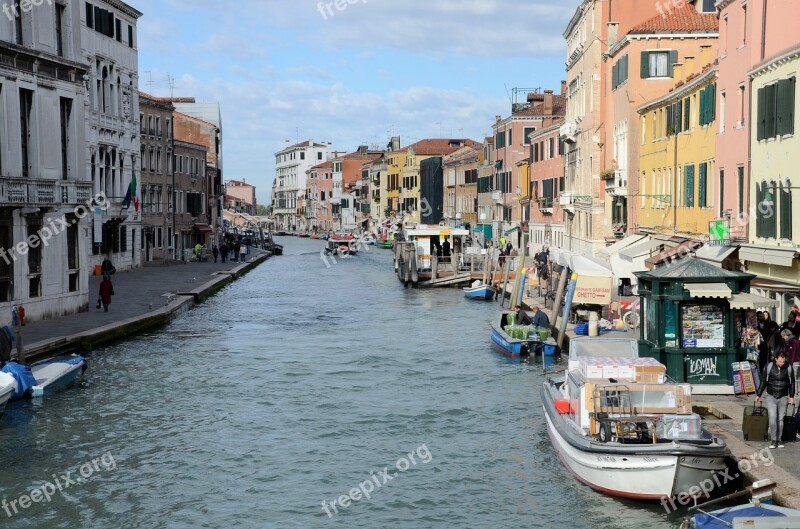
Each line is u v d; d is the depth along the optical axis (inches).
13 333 1000.9
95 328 1170.6
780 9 991.0
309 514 603.5
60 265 1285.7
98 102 2085.4
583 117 2080.5
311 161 7603.4
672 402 614.2
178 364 1085.1
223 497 633.6
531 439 761.0
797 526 446.9
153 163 2669.8
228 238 3720.5
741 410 717.9
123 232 2308.1
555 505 605.3
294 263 3368.6
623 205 1737.2
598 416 607.8
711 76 1211.2
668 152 1455.5
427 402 897.5
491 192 3353.8
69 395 916.0
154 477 671.8
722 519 466.9
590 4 1973.4
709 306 787.4
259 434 782.5
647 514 584.7
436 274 2271.2
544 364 1050.1
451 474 673.6
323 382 994.1
